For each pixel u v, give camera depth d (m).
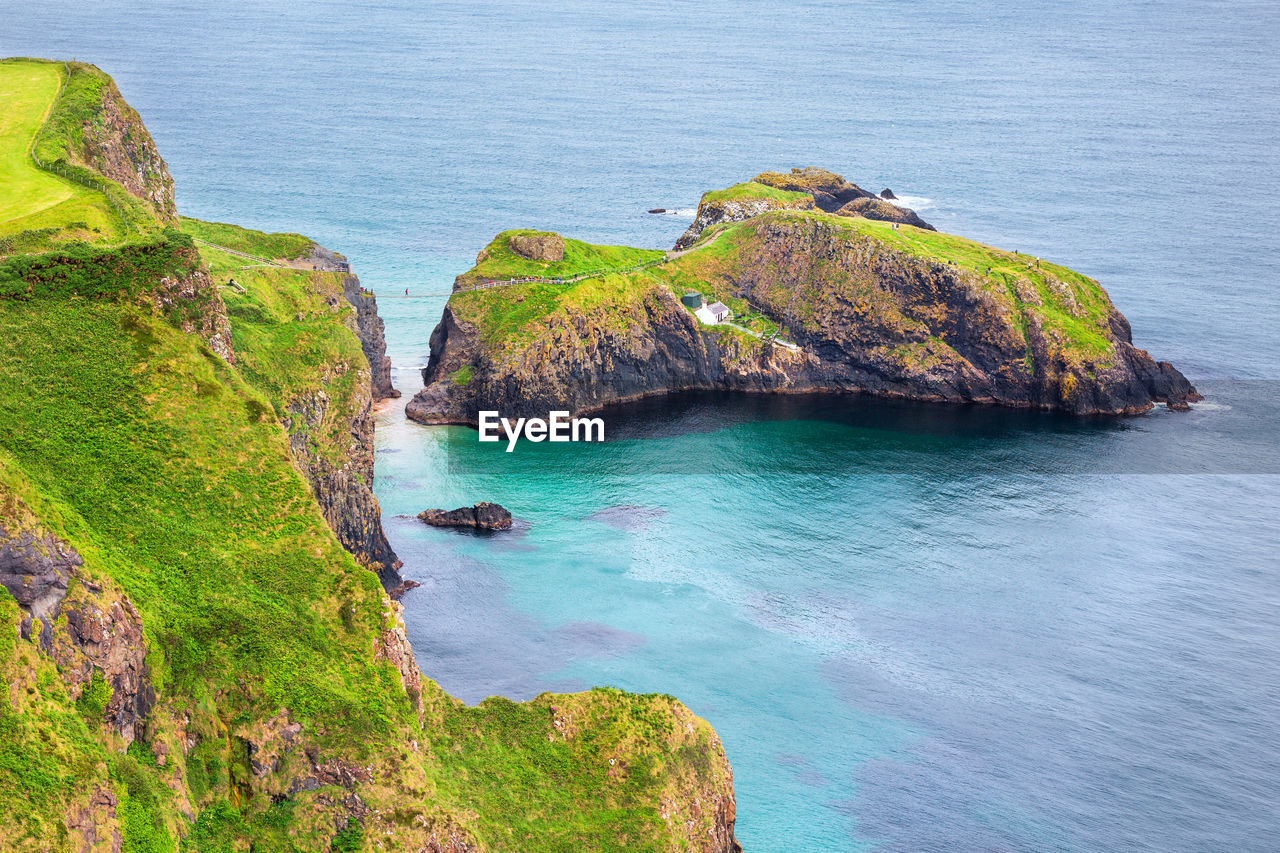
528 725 102.44
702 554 162.00
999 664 138.00
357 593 98.50
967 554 164.12
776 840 110.00
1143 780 119.31
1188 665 138.38
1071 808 115.19
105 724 78.00
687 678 132.75
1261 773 120.62
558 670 132.50
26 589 78.00
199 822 82.69
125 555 93.31
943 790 117.25
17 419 99.88
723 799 104.88
